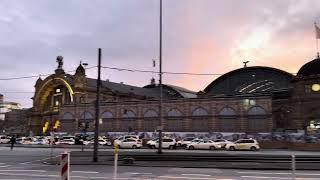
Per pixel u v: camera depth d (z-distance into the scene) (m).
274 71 111.62
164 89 150.50
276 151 56.88
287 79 110.06
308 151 56.84
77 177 22.47
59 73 129.00
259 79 113.81
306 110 83.31
